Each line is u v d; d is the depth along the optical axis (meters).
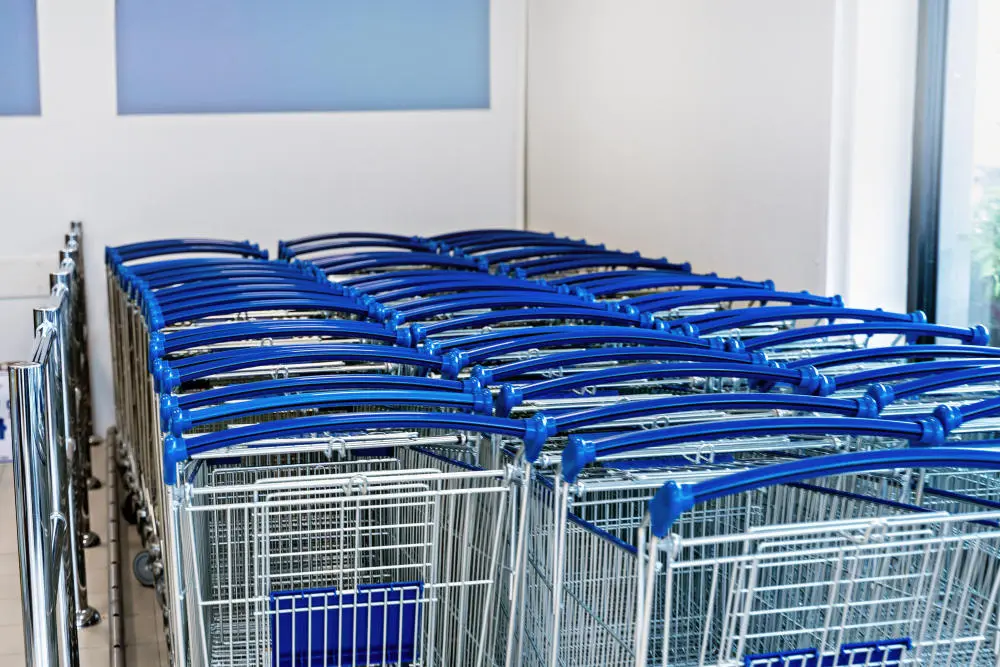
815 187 3.78
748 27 4.21
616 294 3.93
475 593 2.30
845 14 3.62
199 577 2.18
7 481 5.48
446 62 6.95
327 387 2.14
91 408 6.50
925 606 1.97
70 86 6.35
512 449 2.29
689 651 2.40
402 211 6.91
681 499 1.60
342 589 2.14
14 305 6.37
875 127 3.66
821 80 3.71
